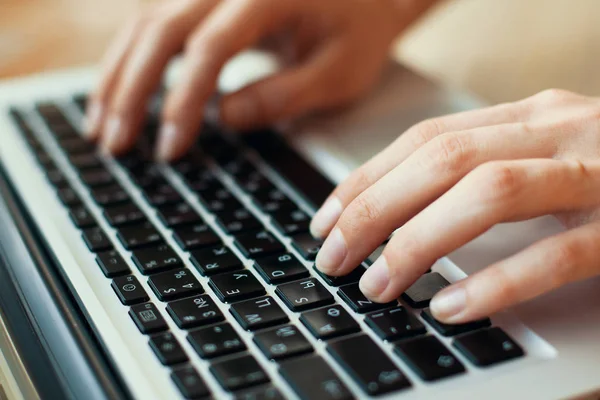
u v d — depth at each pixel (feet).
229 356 0.92
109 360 0.92
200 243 1.19
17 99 1.81
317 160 1.53
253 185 1.40
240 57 2.05
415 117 1.70
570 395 0.89
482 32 2.91
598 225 1.05
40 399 0.88
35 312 1.03
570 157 1.14
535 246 1.02
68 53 2.31
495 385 0.89
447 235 1.01
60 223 1.27
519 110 1.25
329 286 1.09
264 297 1.05
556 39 2.74
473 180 1.03
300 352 0.93
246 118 1.63
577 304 1.04
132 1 2.69
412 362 0.91
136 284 1.08
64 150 1.56
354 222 1.08
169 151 1.52
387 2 1.94
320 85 1.72
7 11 2.58
